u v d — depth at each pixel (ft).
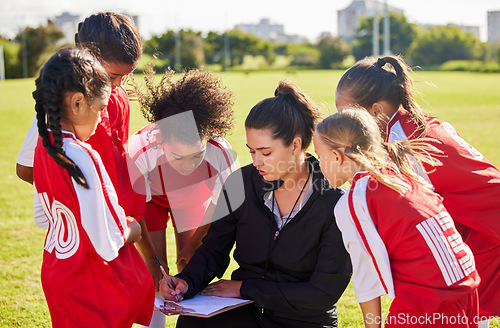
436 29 165.58
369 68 9.10
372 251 7.22
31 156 8.37
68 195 6.85
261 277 8.32
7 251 15.40
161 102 8.39
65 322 7.01
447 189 8.51
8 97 68.80
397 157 7.63
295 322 8.07
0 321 11.04
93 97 6.78
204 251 8.72
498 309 8.38
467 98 60.85
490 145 29.35
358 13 197.98
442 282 6.95
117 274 7.04
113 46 7.98
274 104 7.72
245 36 163.43
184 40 132.46
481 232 8.40
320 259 7.91
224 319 7.97
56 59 6.66
